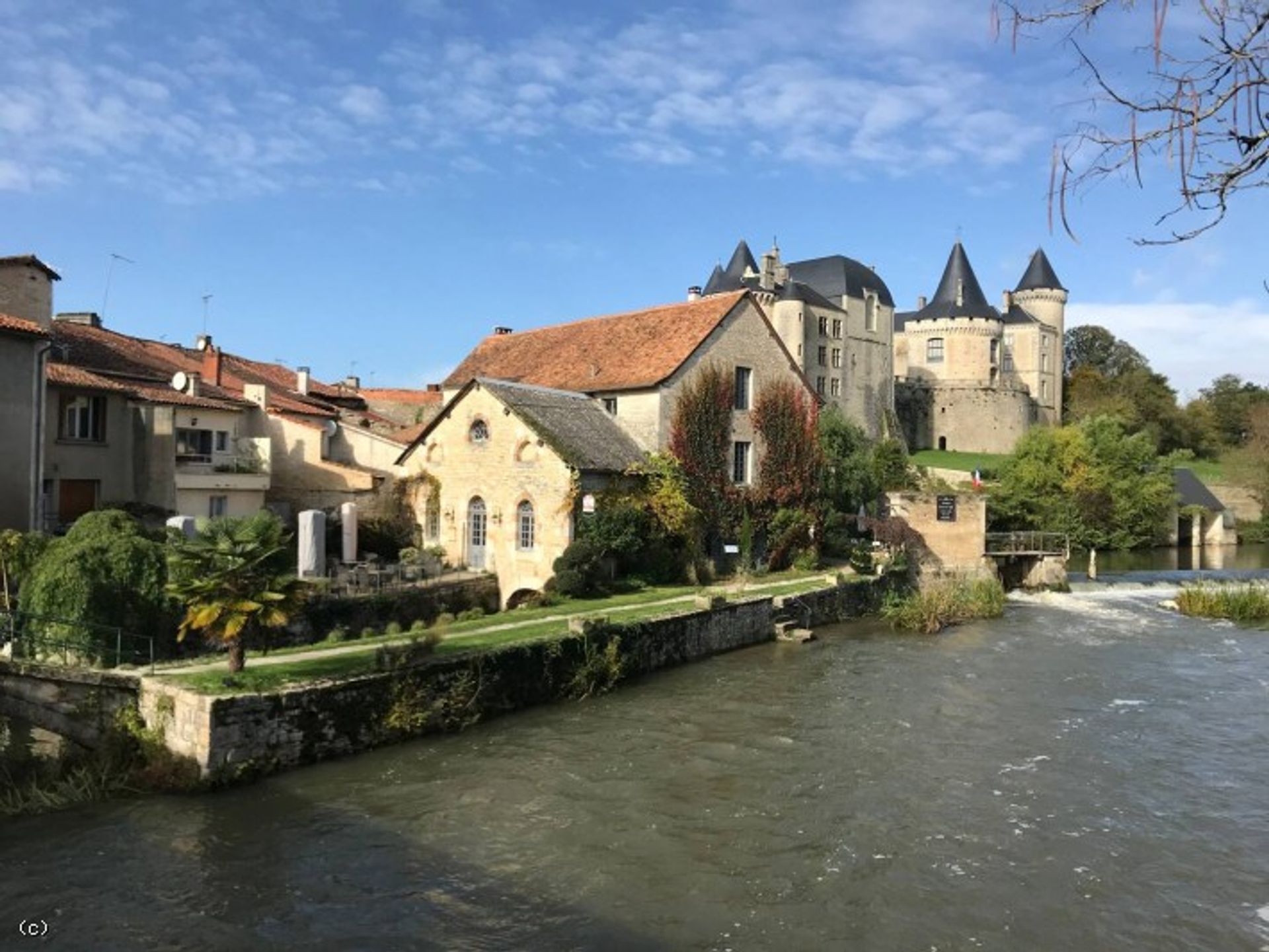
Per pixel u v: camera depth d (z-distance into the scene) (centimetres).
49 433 2744
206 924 1071
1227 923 1114
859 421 8344
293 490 3853
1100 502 6369
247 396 3894
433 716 1772
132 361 3616
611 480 3228
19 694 1622
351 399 5319
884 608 3462
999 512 6181
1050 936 1078
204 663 1777
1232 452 8375
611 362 3853
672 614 2509
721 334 3753
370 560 3178
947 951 1044
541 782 1556
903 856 1291
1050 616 3572
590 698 2108
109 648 1806
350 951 1021
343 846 1285
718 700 2123
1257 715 2041
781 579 3606
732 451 3791
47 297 2969
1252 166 432
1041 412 10544
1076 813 1459
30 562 1983
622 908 1132
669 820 1408
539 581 3120
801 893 1178
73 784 1441
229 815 1372
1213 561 6119
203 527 1628
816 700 2133
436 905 1129
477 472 3338
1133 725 1955
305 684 1591
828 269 8556
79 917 1077
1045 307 10838
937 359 9944
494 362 4534
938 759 1716
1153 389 10456
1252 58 424
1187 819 1435
